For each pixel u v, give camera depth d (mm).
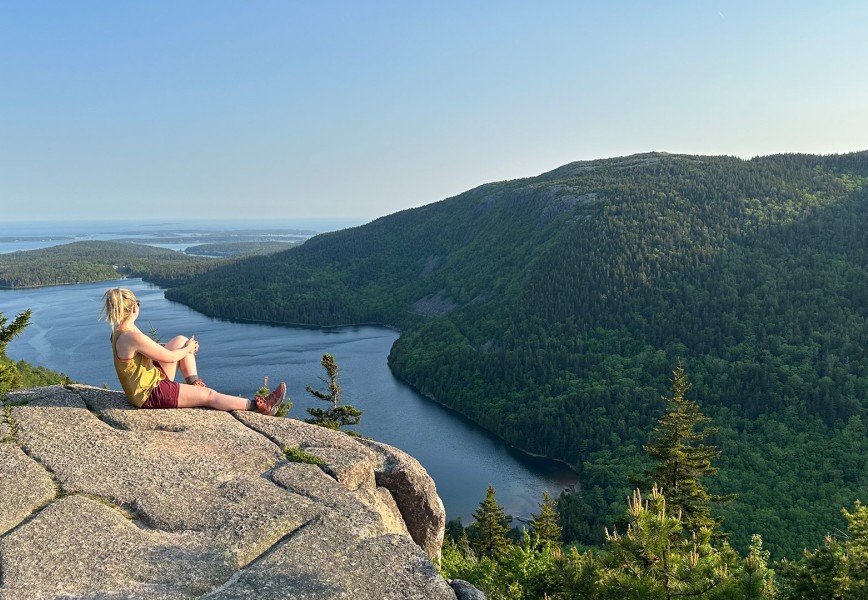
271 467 5500
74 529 4109
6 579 3543
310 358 129125
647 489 23078
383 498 5742
